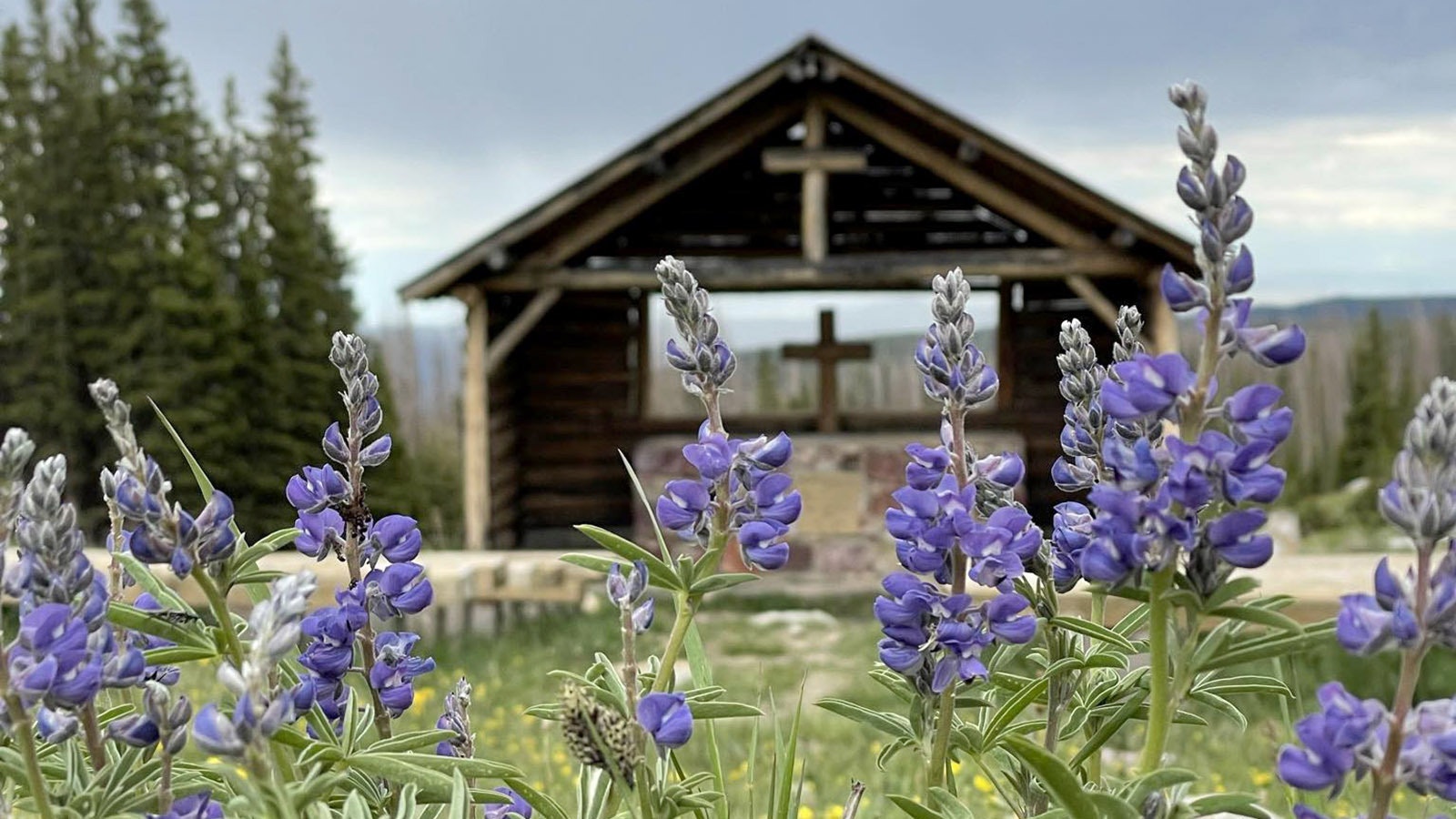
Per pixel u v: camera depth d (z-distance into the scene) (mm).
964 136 11586
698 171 12352
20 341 26156
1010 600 1398
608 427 14656
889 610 1404
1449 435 1020
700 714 1406
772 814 1569
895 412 14398
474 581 9430
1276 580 7164
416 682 7777
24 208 26359
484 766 1397
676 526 1505
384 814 1454
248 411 27125
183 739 1278
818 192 12250
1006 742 1151
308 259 29234
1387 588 1056
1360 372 36688
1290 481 34469
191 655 1374
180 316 26297
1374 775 1055
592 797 1536
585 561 1479
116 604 1354
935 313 1474
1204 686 1514
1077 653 1556
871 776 4762
